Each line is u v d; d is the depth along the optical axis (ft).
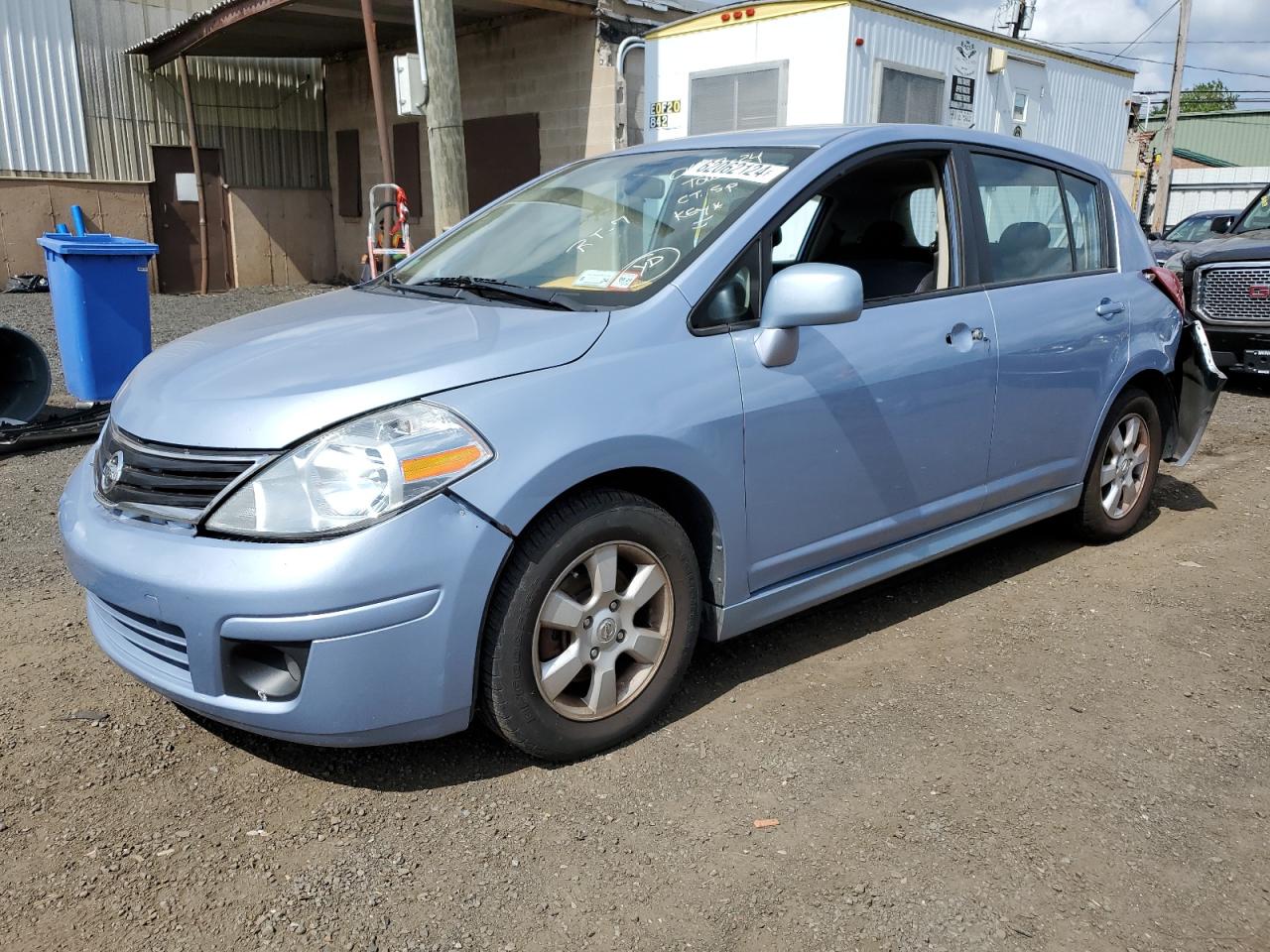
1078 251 14.42
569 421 8.82
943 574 14.44
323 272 62.13
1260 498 18.25
